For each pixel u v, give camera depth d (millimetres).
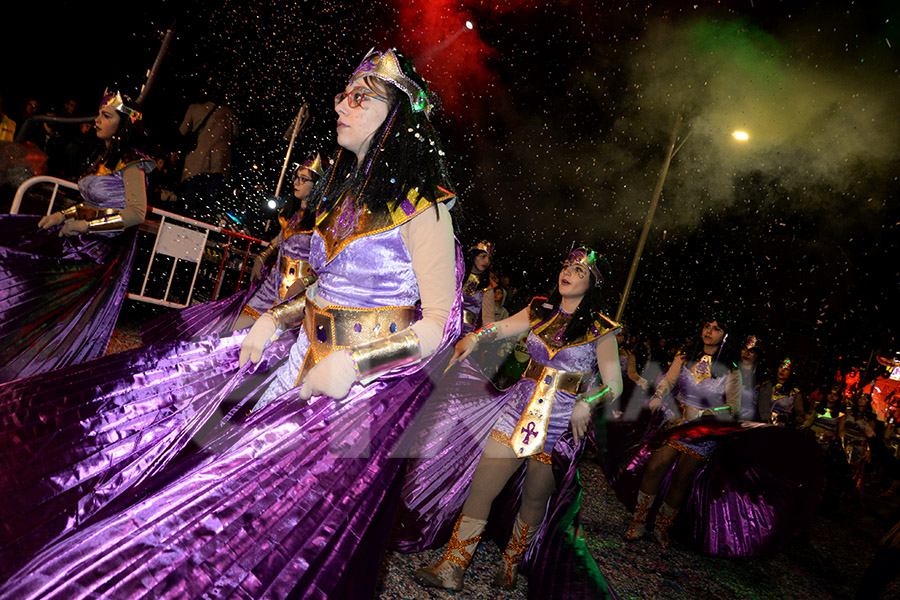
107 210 4207
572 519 3539
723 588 4664
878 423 7484
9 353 3764
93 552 1209
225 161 7773
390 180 1921
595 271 3615
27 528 1627
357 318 1993
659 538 5312
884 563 4230
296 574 1363
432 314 1887
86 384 2033
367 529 1583
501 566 3688
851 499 9539
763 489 5406
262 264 4660
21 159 6609
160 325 4246
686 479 5266
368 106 1936
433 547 3541
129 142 4301
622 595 4004
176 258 6820
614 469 5816
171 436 1978
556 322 3691
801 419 8367
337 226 1994
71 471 1830
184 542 1279
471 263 6012
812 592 5109
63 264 3996
